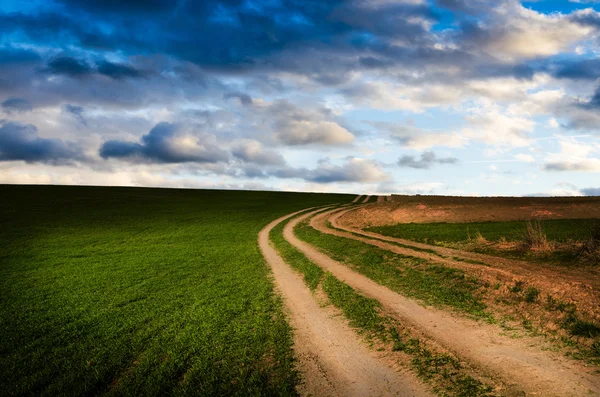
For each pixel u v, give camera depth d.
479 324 13.99
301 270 26.41
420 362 11.11
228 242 42.25
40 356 12.74
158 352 12.66
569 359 10.41
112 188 102.88
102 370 11.39
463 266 21.92
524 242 26.05
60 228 49.50
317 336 13.92
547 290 15.62
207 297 19.91
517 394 8.92
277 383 10.28
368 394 9.62
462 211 52.81
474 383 9.62
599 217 43.50
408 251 28.92
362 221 53.31
